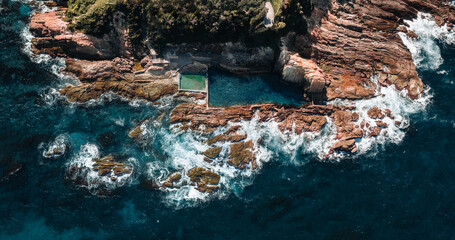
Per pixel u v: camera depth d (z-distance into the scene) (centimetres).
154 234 6681
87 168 7162
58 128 7500
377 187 7406
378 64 8681
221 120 7844
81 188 7000
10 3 8562
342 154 7762
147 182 7156
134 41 8056
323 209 7125
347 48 8600
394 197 7312
